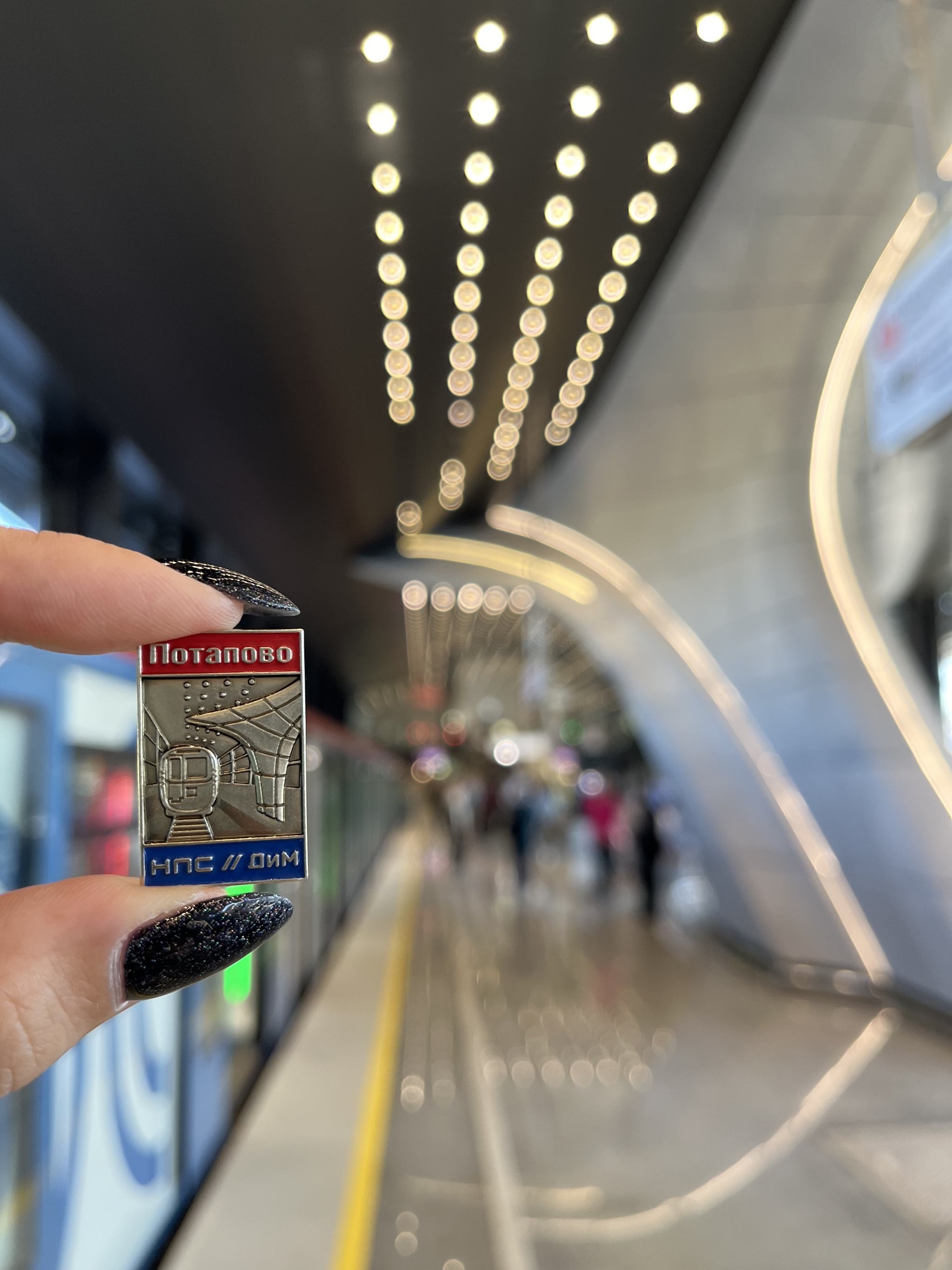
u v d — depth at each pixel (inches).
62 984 4.1
